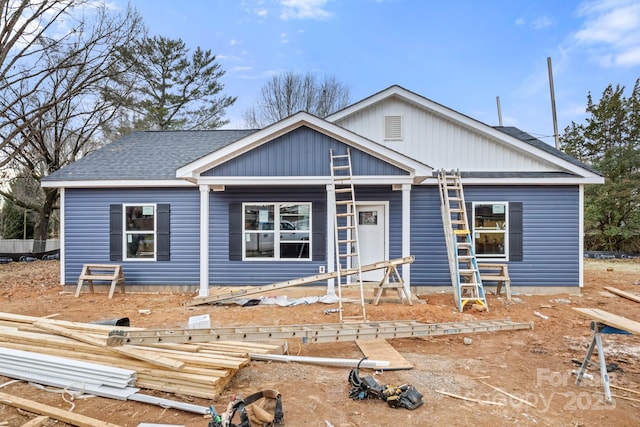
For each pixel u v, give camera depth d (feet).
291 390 13.15
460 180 29.91
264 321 23.03
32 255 61.72
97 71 51.26
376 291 27.40
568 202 31.60
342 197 32.58
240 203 32.14
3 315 18.93
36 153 63.41
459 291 25.67
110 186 32.12
